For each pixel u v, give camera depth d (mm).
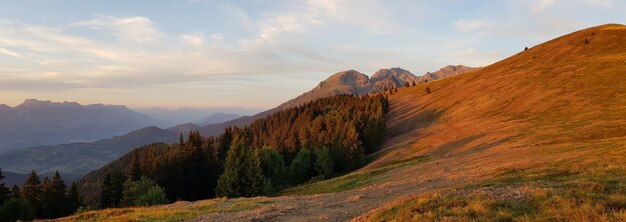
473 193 18453
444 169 43156
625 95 70938
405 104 163250
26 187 74188
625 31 133500
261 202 33906
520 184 20922
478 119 92625
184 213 29484
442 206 16062
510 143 55625
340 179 61062
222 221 24391
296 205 29031
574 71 103688
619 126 49906
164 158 81438
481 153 52625
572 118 65688
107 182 80938
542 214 12195
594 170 21172
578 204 12844
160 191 55188
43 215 73750
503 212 13023
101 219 29547
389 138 108812
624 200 12266
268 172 74625
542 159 31172
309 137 106438
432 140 84250
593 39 138750
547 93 92938
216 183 81812
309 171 85438
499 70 152750
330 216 22000
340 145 86875
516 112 87375
